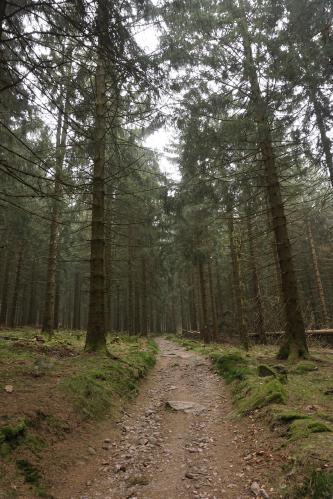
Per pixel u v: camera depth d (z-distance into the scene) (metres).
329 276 30.28
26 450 4.17
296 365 8.94
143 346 16.95
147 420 6.67
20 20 6.07
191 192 12.28
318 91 10.02
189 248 14.73
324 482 3.22
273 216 11.00
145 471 4.52
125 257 26.56
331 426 4.62
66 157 11.80
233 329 26.94
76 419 5.46
